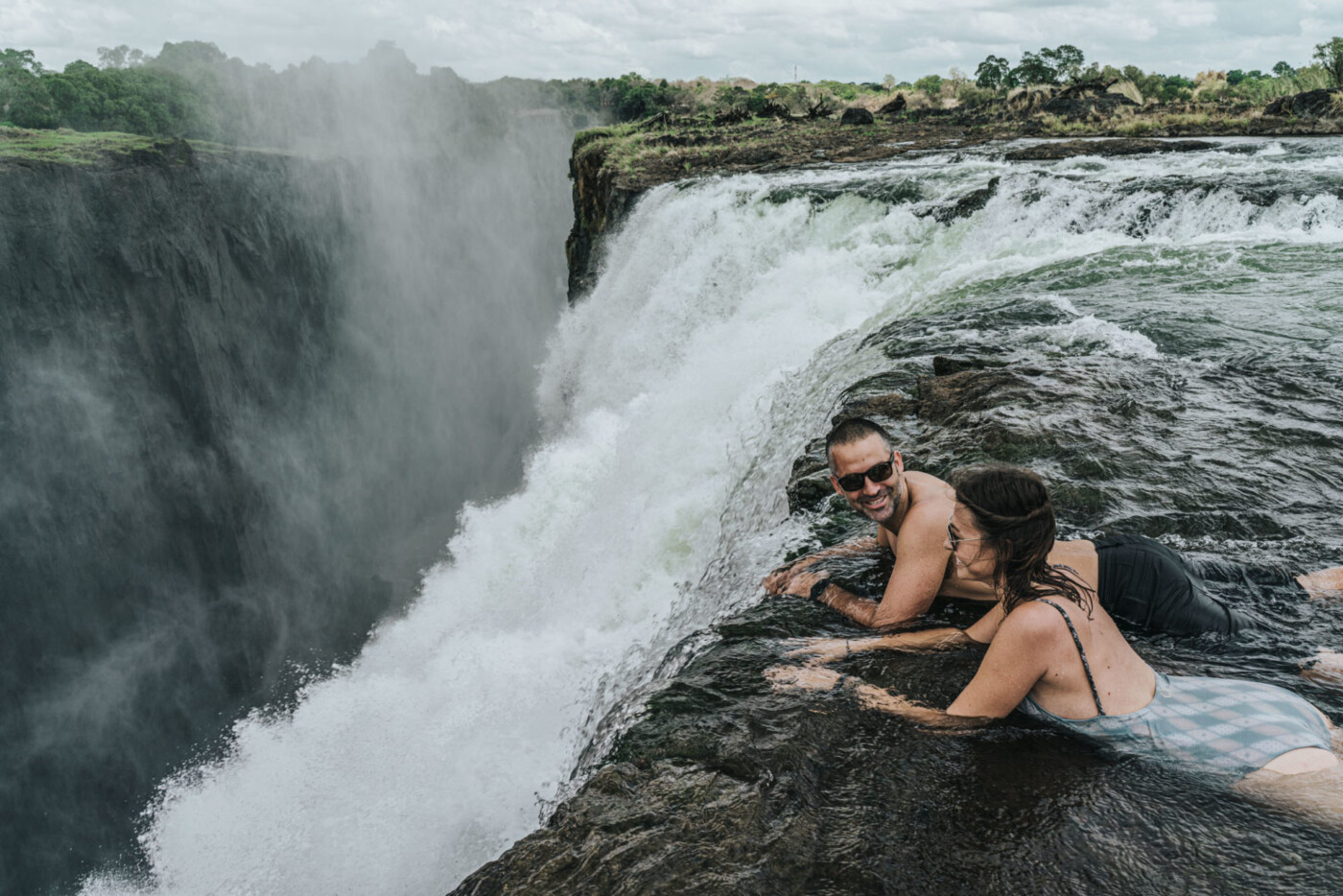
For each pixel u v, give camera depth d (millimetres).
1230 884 2170
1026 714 2855
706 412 11234
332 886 6191
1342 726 2672
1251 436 5406
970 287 11070
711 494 8977
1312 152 18516
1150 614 3189
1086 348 7762
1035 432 5559
